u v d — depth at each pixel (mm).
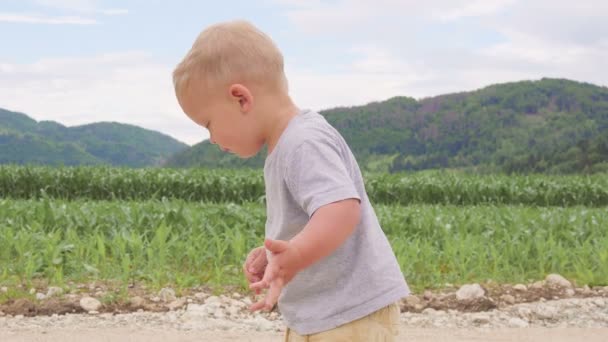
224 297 6031
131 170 18594
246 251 7684
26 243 7234
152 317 5430
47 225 8633
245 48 2195
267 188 2350
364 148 127188
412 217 9742
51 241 7109
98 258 7035
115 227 8609
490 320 5570
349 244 2250
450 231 9055
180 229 8539
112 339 4766
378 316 2254
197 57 2211
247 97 2186
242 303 5898
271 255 2148
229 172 18844
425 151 122375
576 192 18266
